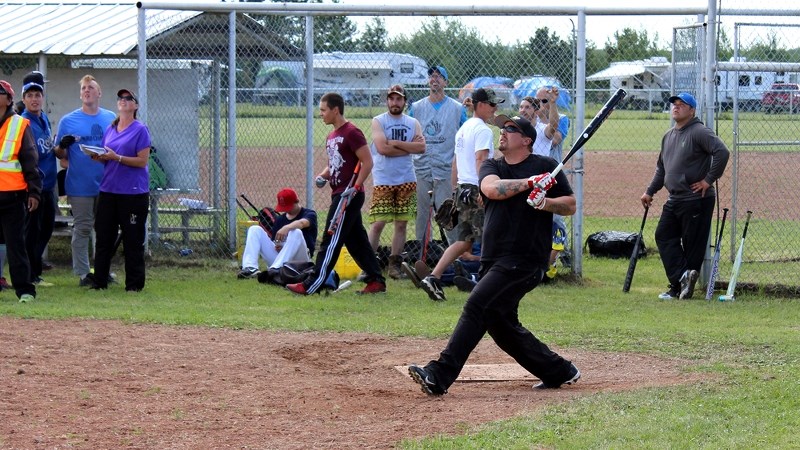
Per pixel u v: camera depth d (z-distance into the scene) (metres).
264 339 13.40
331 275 17.50
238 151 31.69
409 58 21.66
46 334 13.12
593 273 20.14
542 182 10.25
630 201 30.44
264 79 21.27
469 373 11.90
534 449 8.53
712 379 11.24
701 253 17.52
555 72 19.58
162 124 20.88
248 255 18.80
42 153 17.45
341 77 22.69
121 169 16.77
